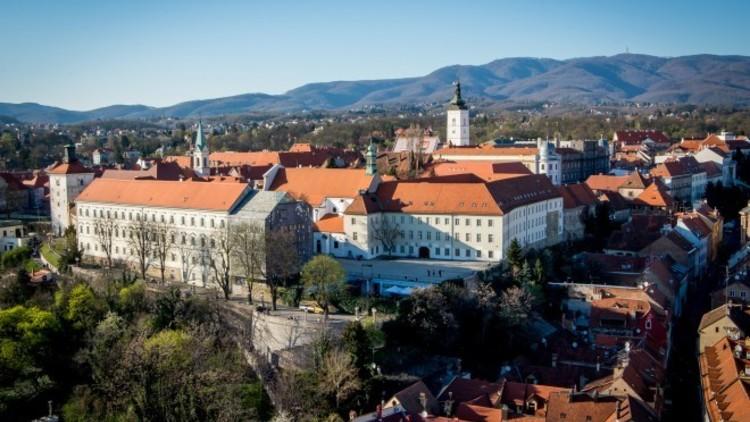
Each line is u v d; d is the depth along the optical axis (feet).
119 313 550.77
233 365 495.41
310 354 491.72
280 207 631.56
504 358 536.42
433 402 428.15
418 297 529.04
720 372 454.81
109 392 455.63
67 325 533.14
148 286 628.69
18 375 486.38
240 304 573.74
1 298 605.31
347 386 447.83
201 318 547.08
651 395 431.84
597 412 402.72
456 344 532.32
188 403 424.87
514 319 548.72
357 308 554.05
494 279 619.26
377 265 651.25
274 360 500.74
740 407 390.21
